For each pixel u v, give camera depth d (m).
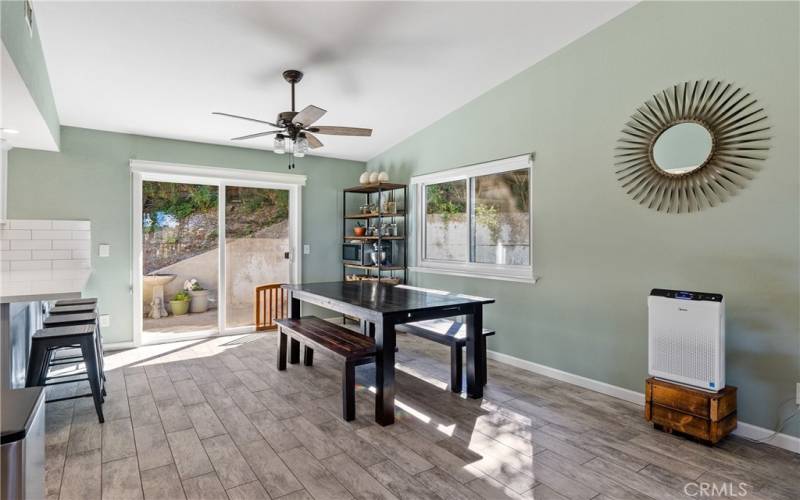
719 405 2.34
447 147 4.64
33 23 2.48
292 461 2.22
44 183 4.05
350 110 4.37
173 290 4.78
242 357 4.13
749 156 2.48
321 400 3.05
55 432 2.54
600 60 3.19
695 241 2.71
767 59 2.41
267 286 5.39
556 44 3.39
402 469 2.14
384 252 5.41
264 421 2.70
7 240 3.88
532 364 3.73
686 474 2.11
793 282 2.34
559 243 3.51
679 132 2.77
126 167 4.44
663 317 2.57
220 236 5.05
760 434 2.44
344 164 5.96
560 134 3.49
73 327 2.78
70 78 3.31
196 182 4.91
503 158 3.98
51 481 2.03
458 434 2.53
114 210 4.37
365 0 2.64
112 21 2.66
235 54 3.12
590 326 3.29
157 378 3.51
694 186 2.71
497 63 3.62
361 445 2.39
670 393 2.51
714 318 2.36
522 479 2.06
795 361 2.34
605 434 2.53
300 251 5.57
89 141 4.26
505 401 3.05
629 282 3.05
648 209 2.94
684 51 2.74
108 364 3.89
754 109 2.46
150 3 2.52
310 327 3.49
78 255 4.20
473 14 2.91
